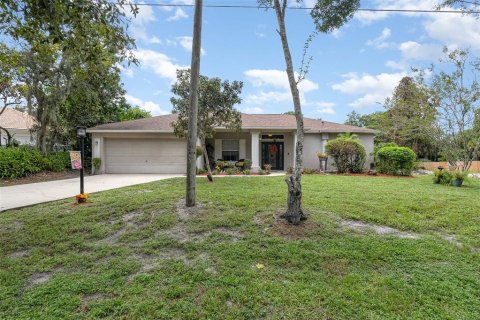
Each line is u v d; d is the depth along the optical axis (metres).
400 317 2.65
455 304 2.87
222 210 5.79
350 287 3.12
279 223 4.94
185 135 10.13
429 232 4.85
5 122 22.56
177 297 2.99
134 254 4.06
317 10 5.45
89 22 4.84
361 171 14.86
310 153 17.23
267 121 17.42
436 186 9.78
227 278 3.31
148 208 5.95
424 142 22.81
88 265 3.77
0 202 7.19
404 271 3.52
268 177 12.01
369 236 4.55
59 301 2.97
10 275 3.55
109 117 19.61
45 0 4.06
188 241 4.39
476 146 12.10
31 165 13.36
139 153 15.70
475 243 4.37
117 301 2.92
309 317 2.65
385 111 18.94
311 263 3.66
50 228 5.09
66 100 16.02
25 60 12.77
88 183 10.94
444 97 12.40
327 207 6.03
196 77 5.94
